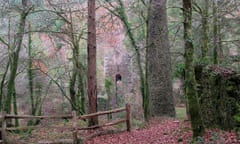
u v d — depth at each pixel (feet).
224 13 42.55
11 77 44.09
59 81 65.92
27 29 50.60
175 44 57.98
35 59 55.52
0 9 43.80
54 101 65.21
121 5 50.47
